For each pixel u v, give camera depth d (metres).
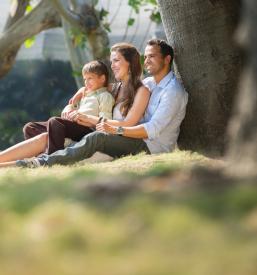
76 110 16.27
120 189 8.05
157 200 7.46
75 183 8.63
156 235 6.59
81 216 7.09
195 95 15.88
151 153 15.62
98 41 23.88
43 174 13.28
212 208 7.15
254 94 8.62
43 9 25.19
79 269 6.05
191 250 6.27
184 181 8.38
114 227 6.81
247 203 7.18
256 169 8.52
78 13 23.72
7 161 15.96
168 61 15.78
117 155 15.47
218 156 15.55
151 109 15.80
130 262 6.12
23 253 6.44
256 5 8.37
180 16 15.88
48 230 6.84
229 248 6.25
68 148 15.25
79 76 25.44
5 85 37.16
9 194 8.30
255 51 8.46
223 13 15.55
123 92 15.93
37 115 36.91
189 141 16.00
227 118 15.60
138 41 32.91
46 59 37.41
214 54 15.64
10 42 25.08
